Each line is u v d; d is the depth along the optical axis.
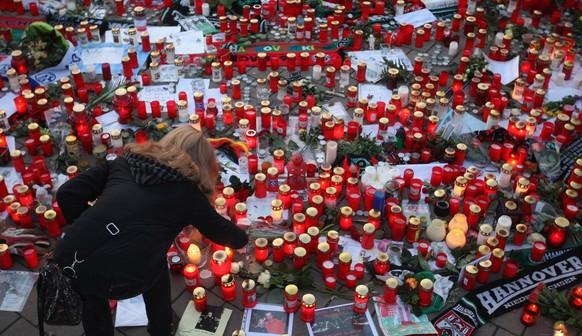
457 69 8.07
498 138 6.69
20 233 5.39
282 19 8.80
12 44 8.27
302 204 5.65
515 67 7.93
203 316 4.81
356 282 5.17
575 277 5.22
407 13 9.27
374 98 7.47
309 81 7.69
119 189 3.66
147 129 6.73
